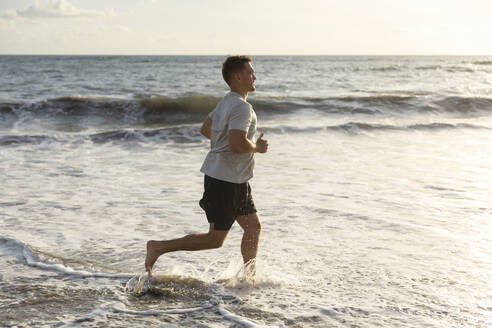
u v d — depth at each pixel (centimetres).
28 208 562
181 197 618
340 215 527
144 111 1564
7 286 333
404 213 537
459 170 782
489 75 4269
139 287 324
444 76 4172
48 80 3509
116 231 477
